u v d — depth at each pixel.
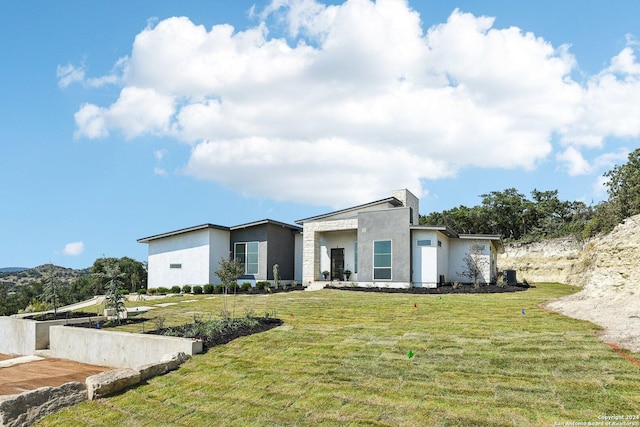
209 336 9.58
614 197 26.58
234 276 12.91
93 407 6.54
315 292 19.09
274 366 7.55
